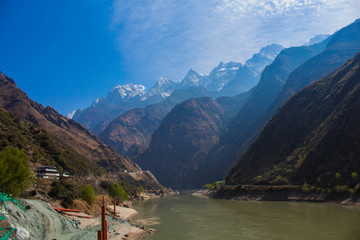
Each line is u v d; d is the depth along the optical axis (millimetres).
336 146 125125
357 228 56750
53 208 61969
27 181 58219
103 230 30688
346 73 164875
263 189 138000
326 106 156000
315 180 122625
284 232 57031
